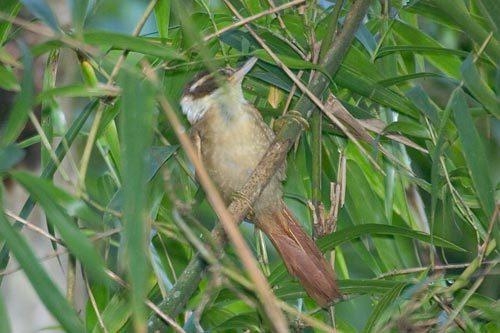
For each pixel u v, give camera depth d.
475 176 6.57
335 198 7.50
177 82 7.88
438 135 7.11
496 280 9.13
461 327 7.28
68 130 7.50
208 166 8.12
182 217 6.69
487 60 7.68
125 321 7.39
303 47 7.86
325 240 7.39
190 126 8.38
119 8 10.16
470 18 7.25
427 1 7.69
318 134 7.42
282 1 7.93
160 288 7.36
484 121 9.15
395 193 8.28
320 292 7.41
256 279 4.90
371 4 8.13
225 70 8.09
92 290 7.54
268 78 7.81
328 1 8.08
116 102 7.37
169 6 7.89
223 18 7.74
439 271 7.34
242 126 8.05
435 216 8.41
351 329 7.92
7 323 5.06
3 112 9.00
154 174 7.30
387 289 7.32
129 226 4.96
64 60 8.80
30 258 5.23
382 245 8.16
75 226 5.42
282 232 7.62
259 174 7.11
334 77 7.75
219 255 6.87
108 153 8.09
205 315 7.98
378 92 7.71
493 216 6.63
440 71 9.13
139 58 7.79
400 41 8.23
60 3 7.96
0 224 5.27
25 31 8.00
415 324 7.16
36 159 8.94
